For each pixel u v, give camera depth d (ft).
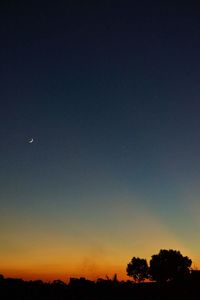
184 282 156.66
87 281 169.48
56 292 152.05
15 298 137.59
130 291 154.40
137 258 231.91
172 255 212.23
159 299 136.26
